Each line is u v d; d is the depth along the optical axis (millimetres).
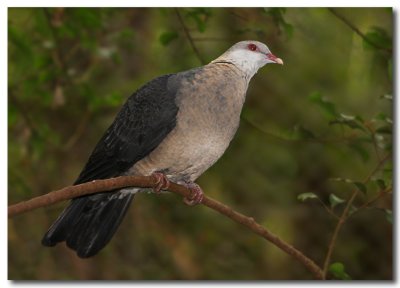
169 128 7461
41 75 10523
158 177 7246
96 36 11453
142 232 12562
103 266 12398
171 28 11812
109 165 7723
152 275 12461
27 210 5406
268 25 10734
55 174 12508
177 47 11805
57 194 5594
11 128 12039
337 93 12281
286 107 12516
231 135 7695
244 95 7922
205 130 7461
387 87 11320
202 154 7562
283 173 12812
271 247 12953
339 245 13414
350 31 11672
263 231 6883
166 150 7496
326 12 11039
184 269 12445
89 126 12680
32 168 12266
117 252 12578
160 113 7488
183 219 12875
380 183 7293
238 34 8945
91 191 5902
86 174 7781
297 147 12867
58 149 12312
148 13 12172
